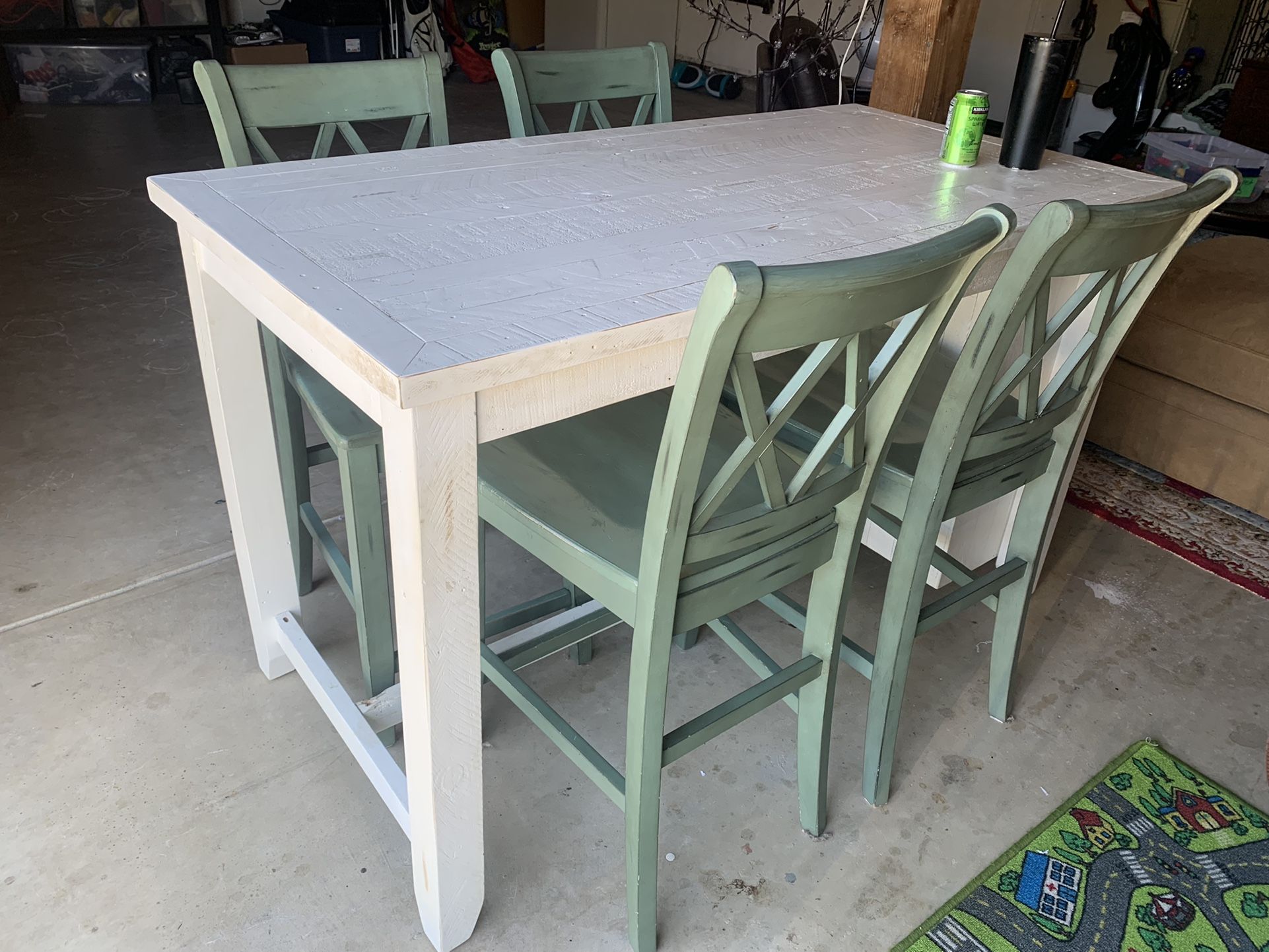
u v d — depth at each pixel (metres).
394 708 1.42
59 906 1.26
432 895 1.19
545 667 1.75
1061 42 1.59
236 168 1.34
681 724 1.64
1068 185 1.61
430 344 0.85
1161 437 2.39
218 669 1.67
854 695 1.73
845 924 1.32
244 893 1.30
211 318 1.30
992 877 1.40
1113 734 1.68
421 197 1.29
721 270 0.75
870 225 1.31
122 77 5.39
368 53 5.96
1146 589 2.06
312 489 2.20
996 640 1.65
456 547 0.94
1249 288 2.25
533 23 7.12
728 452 1.32
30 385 2.53
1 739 1.49
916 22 2.26
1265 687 1.81
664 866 1.39
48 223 3.67
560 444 1.33
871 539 2.03
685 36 6.88
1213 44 5.27
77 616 1.76
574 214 1.27
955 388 1.20
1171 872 1.42
